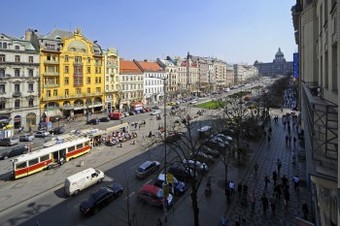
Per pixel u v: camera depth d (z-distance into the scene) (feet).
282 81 451.12
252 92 410.93
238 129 126.11
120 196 89.76
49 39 232.73
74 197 89.51
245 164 118.01
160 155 133.08
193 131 180.45
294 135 170.40
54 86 235.61
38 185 99.50
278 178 101.50
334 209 31.78
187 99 400.06
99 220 75.31
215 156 123.03
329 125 28.12
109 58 293.43
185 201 86.94
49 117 230.07
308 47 82.12
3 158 132.77
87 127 213.05
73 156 129.80
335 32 30.40
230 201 85.46
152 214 78.69
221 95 467.52
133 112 286.05
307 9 81.92
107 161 126.93
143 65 376.89
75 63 253.03
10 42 199.31
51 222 74.02
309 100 44.27
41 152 114.83
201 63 556.10
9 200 87.15
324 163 28.37
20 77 205.77
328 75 38.17
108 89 293.64
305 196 86.53
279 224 71.31
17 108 204.74
